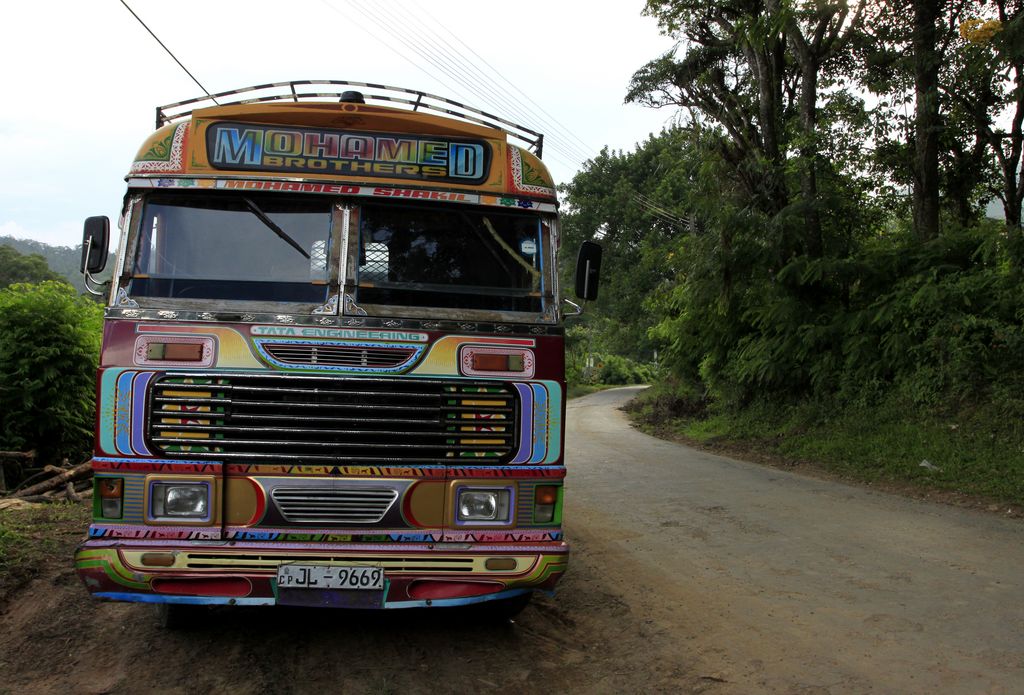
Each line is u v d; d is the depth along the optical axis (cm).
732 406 1794
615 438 1833
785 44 1783
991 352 1182
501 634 483
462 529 422
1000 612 498
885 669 413
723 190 1700
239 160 445
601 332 4384
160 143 444
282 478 412
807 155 1591
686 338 1891
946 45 1441
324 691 394
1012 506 845
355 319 431
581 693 399
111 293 423
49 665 418
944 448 1086
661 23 1920
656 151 3825
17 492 877
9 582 530
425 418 425
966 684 391
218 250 438
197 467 408
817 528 764
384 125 459
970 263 1329
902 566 616
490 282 455
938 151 1570
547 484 433
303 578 398
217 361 416
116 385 411
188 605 453
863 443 1227
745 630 482
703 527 783
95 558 394
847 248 1534
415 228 456
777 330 1554
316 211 450
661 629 491
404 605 404
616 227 3956
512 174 469
